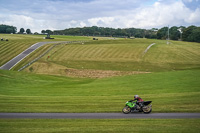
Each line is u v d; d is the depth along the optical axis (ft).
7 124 56.59
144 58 284.82
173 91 98.37
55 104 80.53
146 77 145.07
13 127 53.98
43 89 129.18
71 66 252.21
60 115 65.77
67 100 87.97
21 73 204.23
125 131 49.14
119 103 79.51
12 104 81.25
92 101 84.53
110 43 423.64
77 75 221.87
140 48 344.49
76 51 323.78
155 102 78.02
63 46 359.05
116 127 52.13
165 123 54.24
